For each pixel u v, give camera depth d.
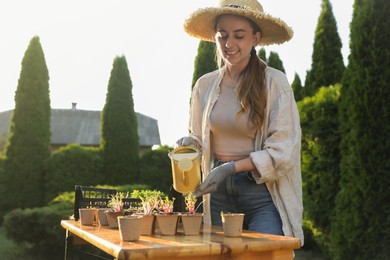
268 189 1.94
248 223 2.02
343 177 4.85
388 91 4.27
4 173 11.17
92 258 2.38
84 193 2.44
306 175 5.84
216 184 1.76
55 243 6.11
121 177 10.96
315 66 8.96
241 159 2.02
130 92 11.47
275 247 1.35
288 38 2.11
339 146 4.98
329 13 8.97
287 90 1.96
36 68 11.55
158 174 10.87
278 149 1.84
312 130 5.60
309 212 5.65
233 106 2.03
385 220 4.24
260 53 10.95
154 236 1.50
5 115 23.55
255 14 1.89
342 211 4.77
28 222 6.17
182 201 2.14
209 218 2.06
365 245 4.36
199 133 2.24
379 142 4.28
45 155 11.36
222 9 1.90
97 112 24.09
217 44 2.02
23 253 6.83
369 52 4.43
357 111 4.45
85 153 11.05
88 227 1.85
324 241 5.49
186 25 2.22
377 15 4.43
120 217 1.35
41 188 11.20
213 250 1.24
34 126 11.33
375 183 4.30
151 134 23.00
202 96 2.23
